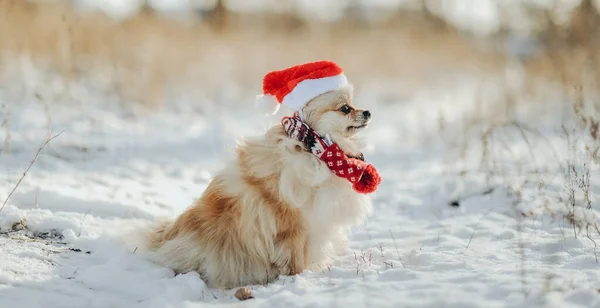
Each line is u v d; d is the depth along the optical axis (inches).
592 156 243.0
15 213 200.7
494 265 171.2
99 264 177.0
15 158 288.0
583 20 585.9
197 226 182.1
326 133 179.5
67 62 501.7
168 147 366.9
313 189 176.4
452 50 867.4
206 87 596.1
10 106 387.9
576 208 217.8
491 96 520.7
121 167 307.0
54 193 228.8
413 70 757.3
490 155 315.6
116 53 593.9
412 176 316.5
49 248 184.5
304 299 147.0
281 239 176.9
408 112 545.0
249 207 176.1
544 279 150.3
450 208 252.2
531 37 742.5
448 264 174.1
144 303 153.4
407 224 236.4
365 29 1003.9
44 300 148.7
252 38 826.2
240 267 178.5
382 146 406.0
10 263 167.0
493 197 252.1
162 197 259.1
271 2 1025.5
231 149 188.5
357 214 182.9
